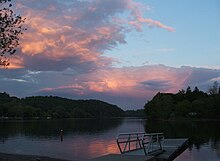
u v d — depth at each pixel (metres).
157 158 20.67
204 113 153.50
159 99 162.50
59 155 32.78
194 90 185.00
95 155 32.53
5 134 68.62
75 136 62.22
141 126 109.81
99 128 97.00
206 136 52.31
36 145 44.75
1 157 26.42
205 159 25.84
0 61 19.73
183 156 27.72
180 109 160.75
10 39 19.48
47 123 137.38
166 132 65.38
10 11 19.48
